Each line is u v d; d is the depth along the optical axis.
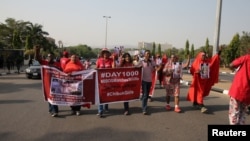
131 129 7.45
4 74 28.38
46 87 8.77
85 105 9.01
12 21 78.12
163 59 17.20
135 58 11.25
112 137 6.74
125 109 9.18
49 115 8.94
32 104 10.75
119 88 9.16
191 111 9.84
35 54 8.75
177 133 7.16
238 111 6.12
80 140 6.48
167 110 9.96
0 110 9.63
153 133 7.12
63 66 9.26
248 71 5.97
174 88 9.75
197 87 9.91
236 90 5.99
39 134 6.92
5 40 72.19
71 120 8.33
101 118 8.62
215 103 11.62
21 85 17.36
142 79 9.17
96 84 9.02
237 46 43.75
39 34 78.31
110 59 9.66
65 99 8.81
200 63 9.84
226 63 45.59
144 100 9.21
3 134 6.90
